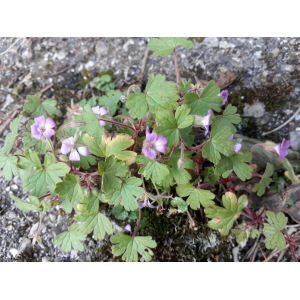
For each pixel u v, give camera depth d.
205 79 0.21
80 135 0.15
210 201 0.15
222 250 0.18
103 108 0.16
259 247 0.18
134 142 0.16
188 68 0.22
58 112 0.20
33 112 0.18
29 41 0.24
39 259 0.18
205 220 0.18
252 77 0.21
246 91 0.21
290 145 0.20
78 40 0.24
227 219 0.15
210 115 0.14
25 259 0.18
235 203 0.15
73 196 0.14
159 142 0.13
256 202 0.18
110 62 0.23
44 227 0.19
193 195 0.15
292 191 0.18
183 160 0.14
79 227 0.15
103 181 0.14
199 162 0.17
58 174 0.14
